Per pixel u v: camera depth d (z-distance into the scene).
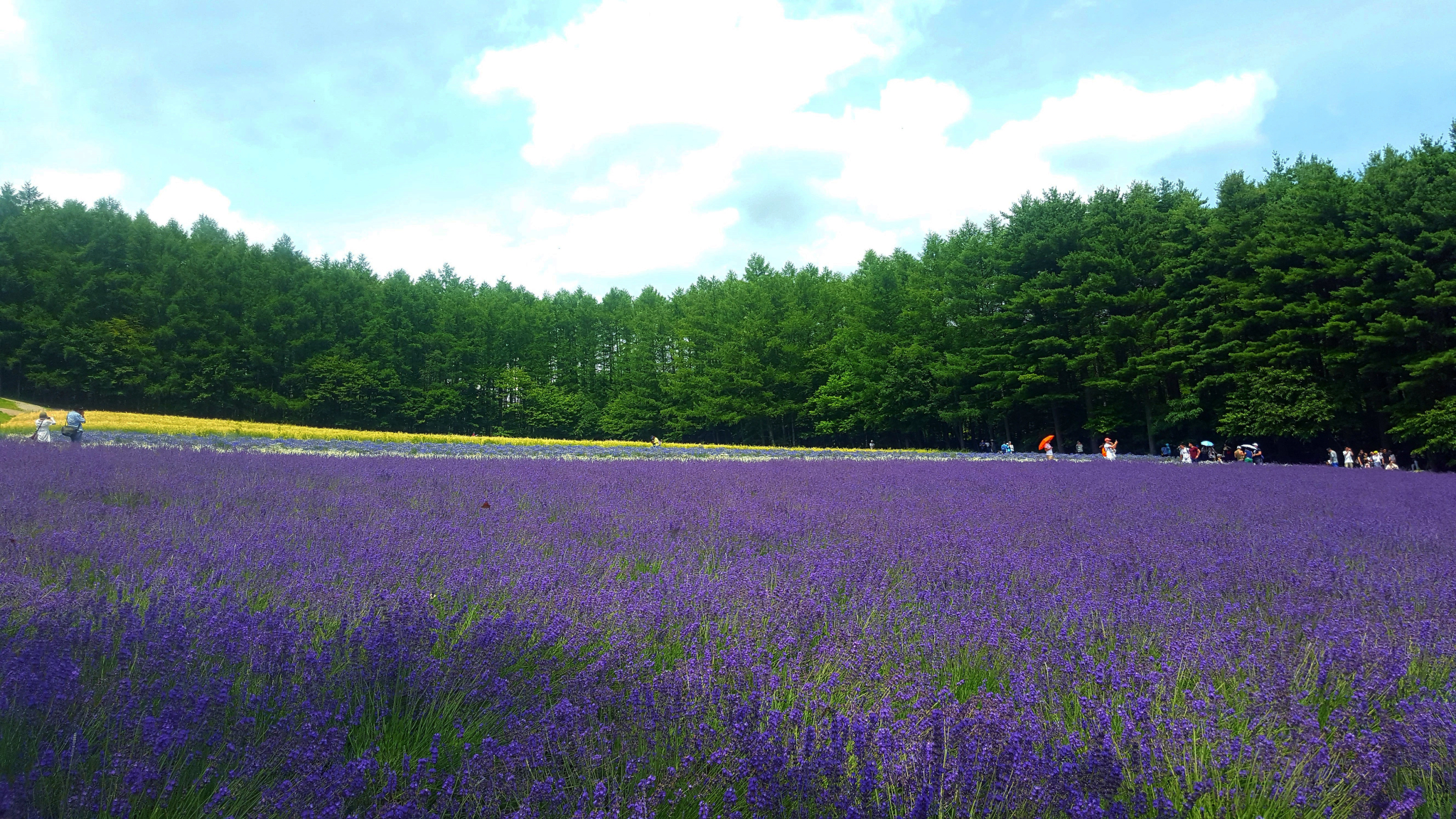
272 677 2.97
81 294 67.81
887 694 3.12
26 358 65.19
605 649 3.69
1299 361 41.59
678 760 2.48
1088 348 49.72
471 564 5.39
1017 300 51.56
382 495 9.65
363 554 5.37
